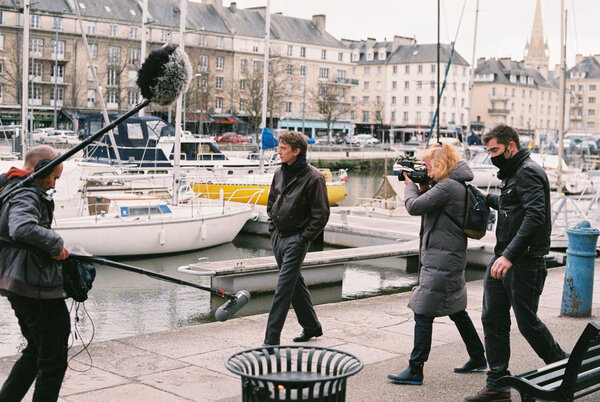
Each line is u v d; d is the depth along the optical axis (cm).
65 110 6781
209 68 7444
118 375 546
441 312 525
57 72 6644
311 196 603
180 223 1655
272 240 634
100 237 1540
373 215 2194
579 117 13162
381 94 11288
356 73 11488
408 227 1798
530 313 490
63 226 1493
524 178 476
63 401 481
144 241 1598
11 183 399
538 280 491
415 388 518
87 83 6994
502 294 495
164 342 650
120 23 6931
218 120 7694
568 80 13250
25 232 364
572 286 770
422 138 10188
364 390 512
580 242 767
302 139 604
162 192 1938
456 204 521
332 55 9500
